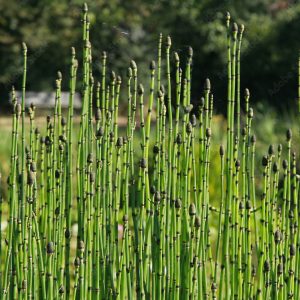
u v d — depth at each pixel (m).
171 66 9.82
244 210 2.61
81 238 2.55
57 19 16.59
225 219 2.59
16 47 16.66
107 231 2.55
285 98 12.95
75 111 12.79
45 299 2.54
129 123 2.55
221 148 2.55
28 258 2.52
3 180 6.67
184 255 2.60
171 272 2.57
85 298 2.56
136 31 15.57
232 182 2.57
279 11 15.08
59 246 2.57
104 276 2.57
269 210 2.62
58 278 2.57
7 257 2.52
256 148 7.59
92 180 2.51
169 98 2.51
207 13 15.11
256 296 2.66
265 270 2.58
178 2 15.44
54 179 2.58
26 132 5.89
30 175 2.44
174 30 15.40
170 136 2.52
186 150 2.54
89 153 2.49
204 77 14.45
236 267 2.62
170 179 2.54
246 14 15.00
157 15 15.72
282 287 2.65
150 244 2.59
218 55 14.34
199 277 2.60
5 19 16.89
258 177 7.00
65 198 2.57
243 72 13.87
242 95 13.61
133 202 2.57
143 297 2.59
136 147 6.72
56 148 2.60
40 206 2.68
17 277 2.51
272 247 2.63
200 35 14.88
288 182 2.62
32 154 2.54
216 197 6.50
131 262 2.59
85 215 2.54
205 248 2.61
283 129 8.36
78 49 15.20
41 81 16.39
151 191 2.55
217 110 11.45
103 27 14.91
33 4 16.92
